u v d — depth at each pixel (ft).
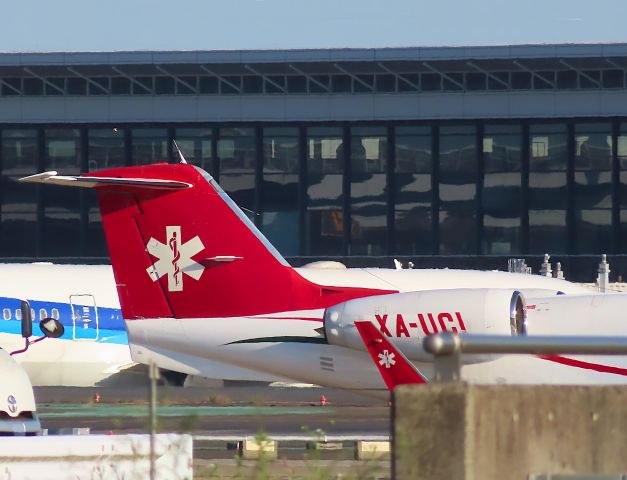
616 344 92.48
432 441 91.71
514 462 92.99
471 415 91.25
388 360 195.31
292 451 279.90
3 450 156.87
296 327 323.98
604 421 93.86
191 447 166.20
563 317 282.56
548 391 93.56
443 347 90.48
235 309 327.67
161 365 333.42
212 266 327.47
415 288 402.93
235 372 332.39
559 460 93.61
